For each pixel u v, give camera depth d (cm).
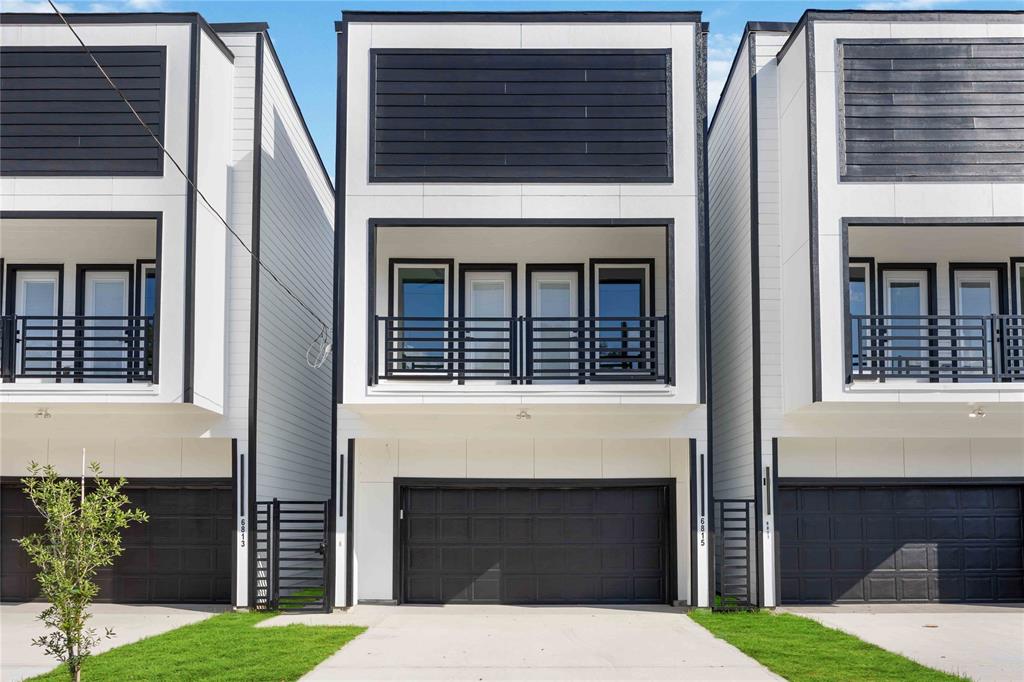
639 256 1697
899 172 1444
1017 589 1612
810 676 1036
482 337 1684
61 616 920
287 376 1798
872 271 1653
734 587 1600
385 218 1517
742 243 1667
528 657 1158
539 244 1648
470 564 1638
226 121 1609
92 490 1627
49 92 1484
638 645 1236
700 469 1549
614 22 1552
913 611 1523
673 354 1503
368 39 1548
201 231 1487
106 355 1667
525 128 1534
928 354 1636
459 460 1641
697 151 1530
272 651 1170
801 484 1598
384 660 1137
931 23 1466
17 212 1462
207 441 1630
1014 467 1614
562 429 1573
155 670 1060
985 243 1580
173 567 1634
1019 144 1448
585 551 1641
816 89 1455
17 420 1570
